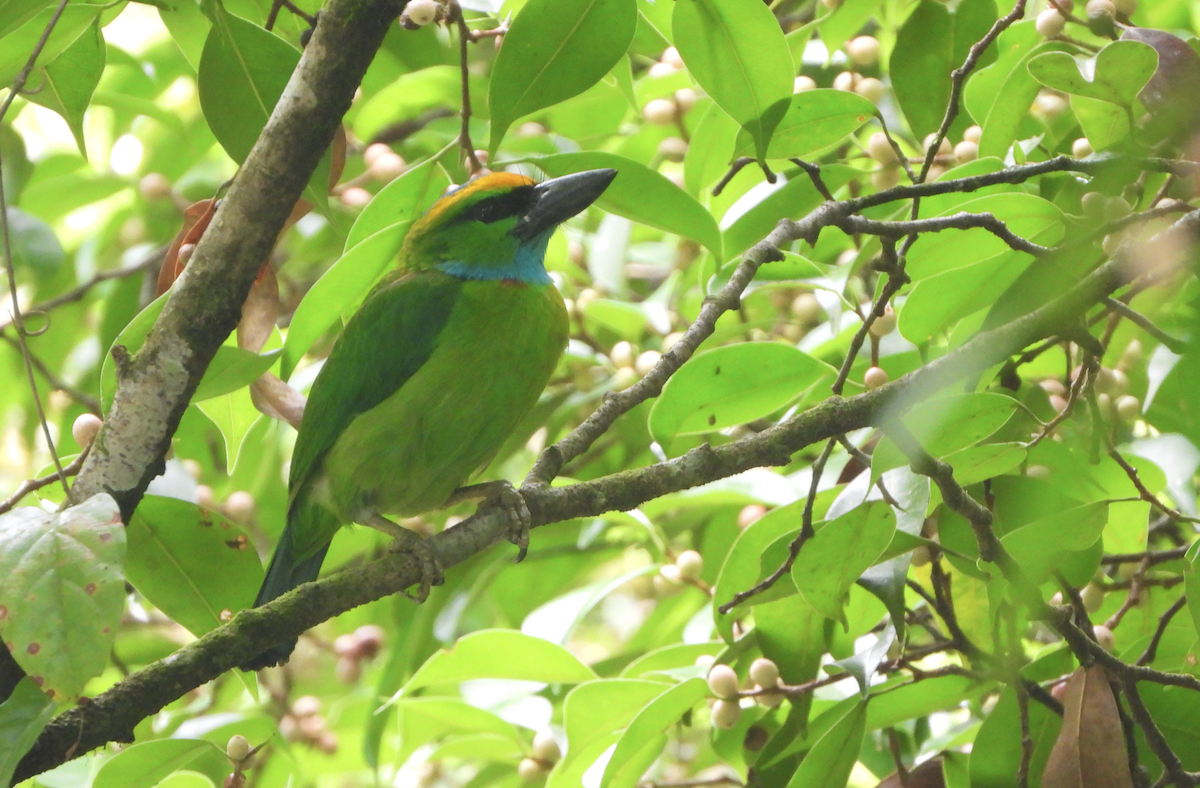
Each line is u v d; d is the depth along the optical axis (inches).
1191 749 242.8
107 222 479.8
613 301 363.9
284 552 302.4
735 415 274.8
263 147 210.4
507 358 282.7
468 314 281.1
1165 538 323.0
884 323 294.0
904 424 217.0
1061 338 235.9
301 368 412.5
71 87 267.9
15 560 179.9
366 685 458.0
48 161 452.4
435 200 270.1
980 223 236.5
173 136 463.8
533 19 239.9
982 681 249.1
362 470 282.5
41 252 394.3
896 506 222.1
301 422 272.7
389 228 254.5
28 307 449.4
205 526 247.9
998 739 242.4
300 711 403.2
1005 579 228.4
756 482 322.3
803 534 225.9
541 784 317.4
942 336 314.5
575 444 254.4
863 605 272.2
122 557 181.3
